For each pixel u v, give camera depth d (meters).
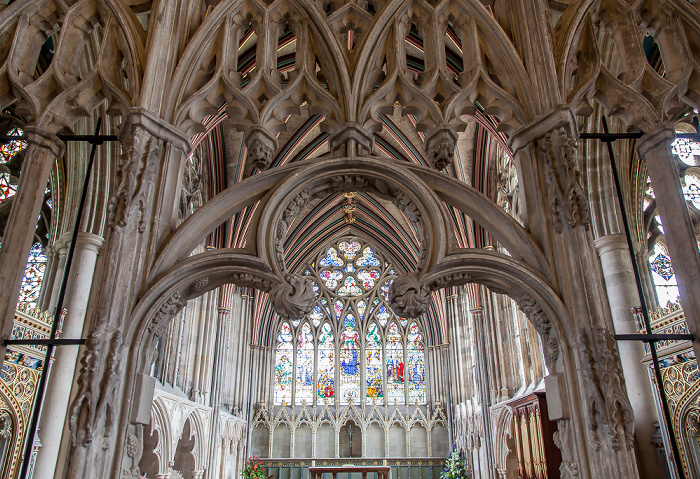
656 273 9.97
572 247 3.11
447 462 20.83
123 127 3.45
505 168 13.66
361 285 26.84
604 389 2.75
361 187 3.62
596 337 2.86
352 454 23.62
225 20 3.93
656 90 3.69
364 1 4.27
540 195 3.39
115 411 2.73
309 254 26.84
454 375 22.77
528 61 3.69
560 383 2.95
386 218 24.48
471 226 15.63
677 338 3.06
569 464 2.82
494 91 3.73
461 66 11.19
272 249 3.22
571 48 3.67
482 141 14.34
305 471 22.88
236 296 20.81
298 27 3.99
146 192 3.23
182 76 3.69
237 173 14.94
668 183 3.39
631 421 2.66
